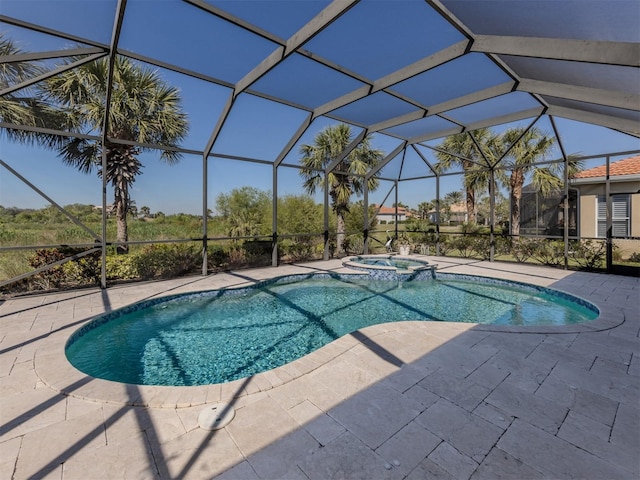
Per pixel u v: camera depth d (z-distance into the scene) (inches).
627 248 378.9
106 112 216.2
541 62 162.7
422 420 88.7
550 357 127.4
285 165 362.0
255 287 278.1
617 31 113.3
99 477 69.7
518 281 278.7
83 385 107.4
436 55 187.0
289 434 83.1
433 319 220.7
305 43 169.2
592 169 429.7
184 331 195.8
